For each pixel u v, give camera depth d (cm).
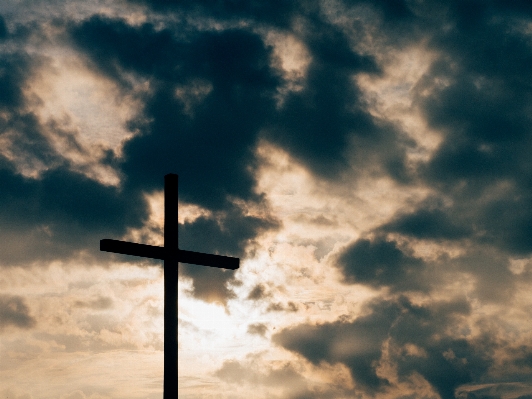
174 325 1405
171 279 1418
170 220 1436
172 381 1383
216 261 1471
